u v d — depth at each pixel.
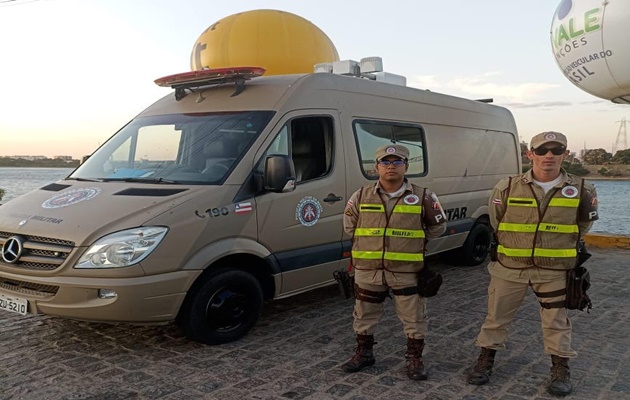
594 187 3.63
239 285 4.72
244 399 3.65
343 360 4.33
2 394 3.74
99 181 5.07
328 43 8.81
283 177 4.64
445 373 4.04
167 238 4.20
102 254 4.04
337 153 5.58
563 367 3.69
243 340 4.80
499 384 3.84
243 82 5.48
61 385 3.88
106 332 4.97
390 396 3.67
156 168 5.05
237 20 8.40
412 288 3.86
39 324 5.19
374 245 3.85
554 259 3.60
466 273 7.55
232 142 4.97
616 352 4.44
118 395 3.72
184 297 4.33
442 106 7.29
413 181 6.61
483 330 3.90
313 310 5.73
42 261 4.19
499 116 8.53
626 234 9.61
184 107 5.62
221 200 4.54
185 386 3.86
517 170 8.84
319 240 5.38
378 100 6.26
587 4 7.39
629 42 7.04
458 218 7.47
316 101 5.49
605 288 6.65
